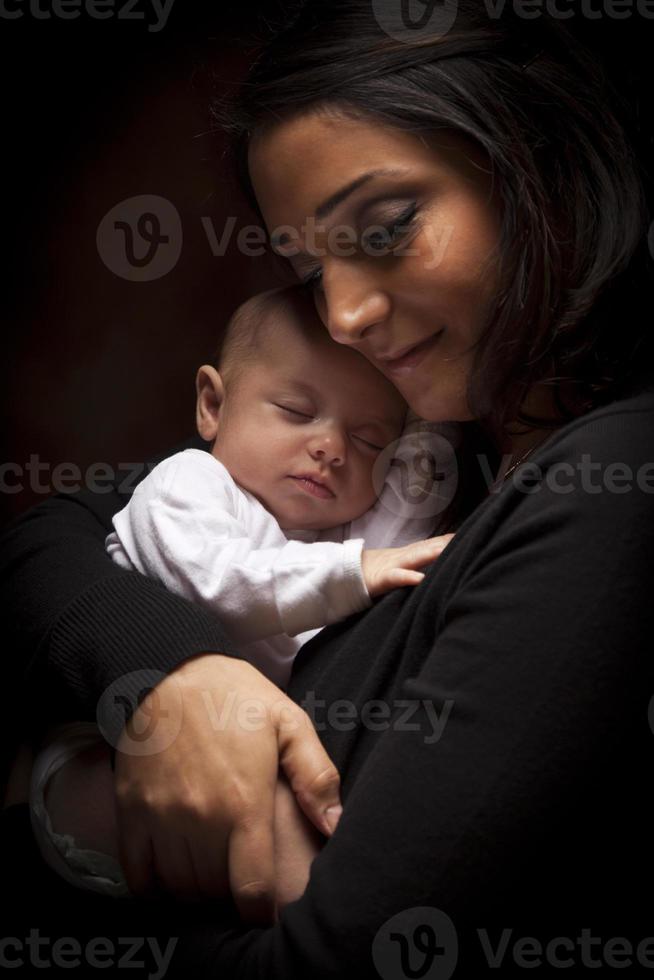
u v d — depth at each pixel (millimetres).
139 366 3098
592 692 739
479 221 916
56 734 1018
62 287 3055
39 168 3014
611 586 748
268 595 1060
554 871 751
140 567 1137
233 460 1263
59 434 3107
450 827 742
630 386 908
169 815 879
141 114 2990
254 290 3064
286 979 767
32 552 1172
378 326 953
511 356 922
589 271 929
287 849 885
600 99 938
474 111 898
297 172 943
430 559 1032
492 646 765
